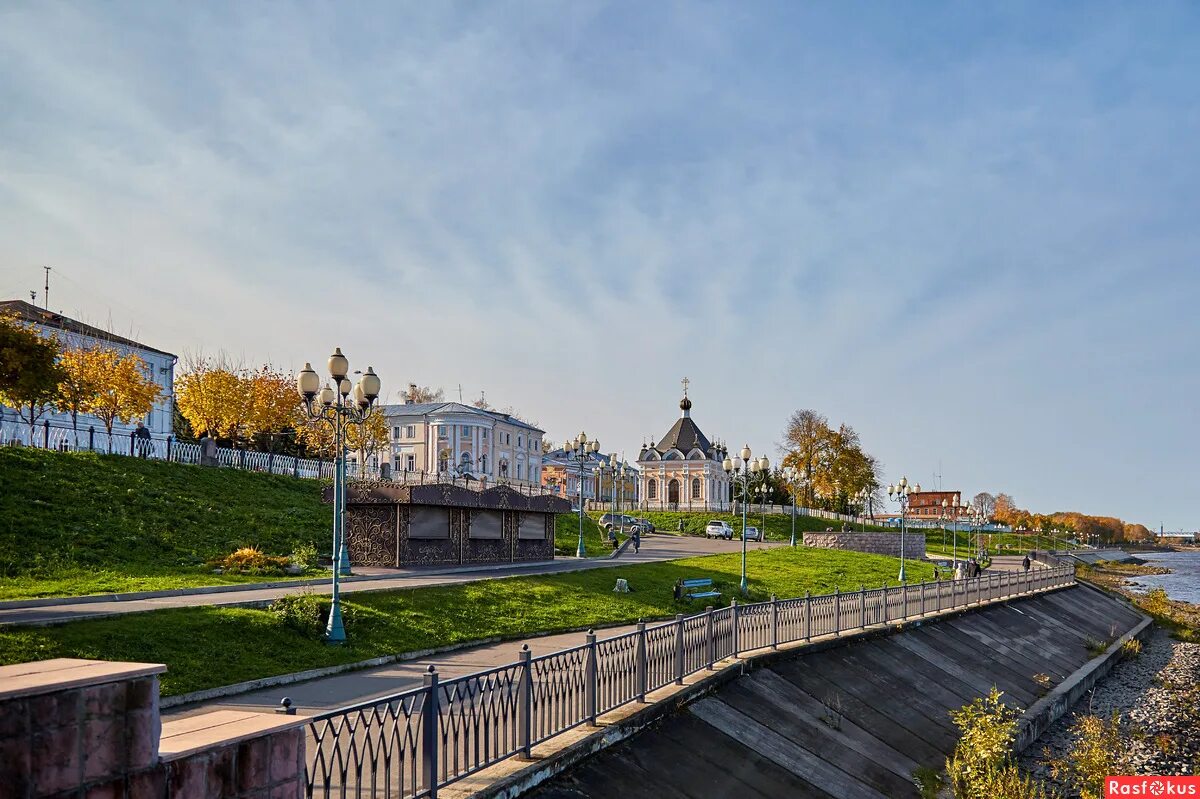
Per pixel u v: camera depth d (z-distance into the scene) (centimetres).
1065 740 2327
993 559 8588
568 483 11144
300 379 2164
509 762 1060
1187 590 8425
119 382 4712
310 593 1962
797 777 1503
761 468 4219
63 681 554
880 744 1838
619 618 2528
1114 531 19025
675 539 7094
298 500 4019
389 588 2272
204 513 3322
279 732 700
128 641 1480
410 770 952
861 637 2447
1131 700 2955
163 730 674
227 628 1658
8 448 3259
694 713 1523
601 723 1275
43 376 2802
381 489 3244
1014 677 2816
